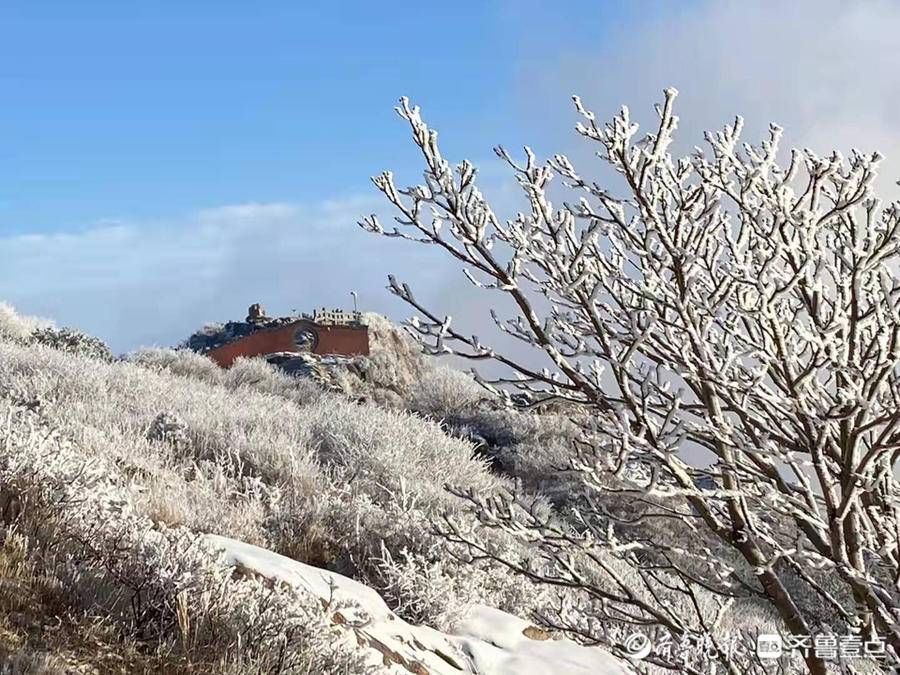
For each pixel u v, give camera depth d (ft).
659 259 9.45
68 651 11.52
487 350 10.02
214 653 12.59
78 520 14.94
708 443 10.44
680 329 9.29
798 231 9.21
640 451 9.17
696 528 10.73
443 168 9.59
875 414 9.50
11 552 13.35
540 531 10.70
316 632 13.97
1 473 14.87
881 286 9.40
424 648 17.24
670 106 9.41
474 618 20.10
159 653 12.13
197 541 14.70
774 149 9.62
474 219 9.73
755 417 9.75
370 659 15.21
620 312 10.25
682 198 9.49
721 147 9.48
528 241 9.77
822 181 9.23
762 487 9.45
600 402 10.02
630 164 9.45
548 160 9.95
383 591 19.92
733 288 10.03
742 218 9.89
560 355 9.75
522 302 9.84
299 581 16.70
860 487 9.27
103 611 12.82
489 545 12.48
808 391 9.68
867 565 10.69
